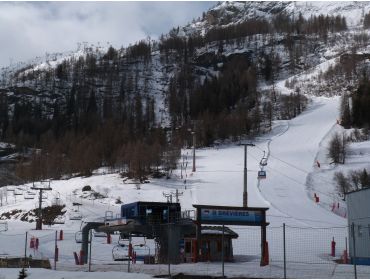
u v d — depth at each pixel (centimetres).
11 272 2600
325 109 18775
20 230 6266
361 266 3319
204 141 15625
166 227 3831
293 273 2709
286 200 7806
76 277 2380
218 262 3534
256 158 12262
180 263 3556
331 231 5347
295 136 15075
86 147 13762
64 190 9631
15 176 12962
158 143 12638
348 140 13588
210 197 8319
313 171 10381
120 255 4197
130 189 9350
